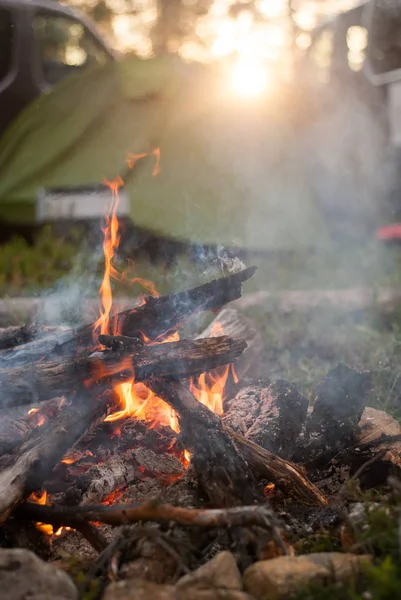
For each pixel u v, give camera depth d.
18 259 4.70
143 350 1.85
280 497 1.79
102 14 9.46
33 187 4.89
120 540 1.53
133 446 1.94
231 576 1.42
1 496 1.59
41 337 2.18
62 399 1.99
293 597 1.36
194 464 1.68
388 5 5.77
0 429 1.90
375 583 1.32
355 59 5.86
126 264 4.51
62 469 1.83
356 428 2.07
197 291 2.03
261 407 2.03
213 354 1.86
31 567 1.39
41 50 5.71
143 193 4.64
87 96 5.12
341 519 1.64
